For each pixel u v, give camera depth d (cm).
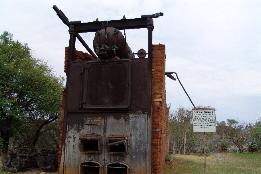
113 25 993
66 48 1039
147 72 945
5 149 1833
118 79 954
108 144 924
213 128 1249
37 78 1841
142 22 973
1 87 1772
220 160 1938
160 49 973
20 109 1802
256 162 1884
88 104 964
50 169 1456
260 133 2914
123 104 939
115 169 952
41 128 1966
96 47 965
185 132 2702
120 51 980
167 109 1489
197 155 2355
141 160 908
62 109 1010
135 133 923
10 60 1911
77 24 1018
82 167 948
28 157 1484
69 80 995
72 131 970
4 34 2161
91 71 979
